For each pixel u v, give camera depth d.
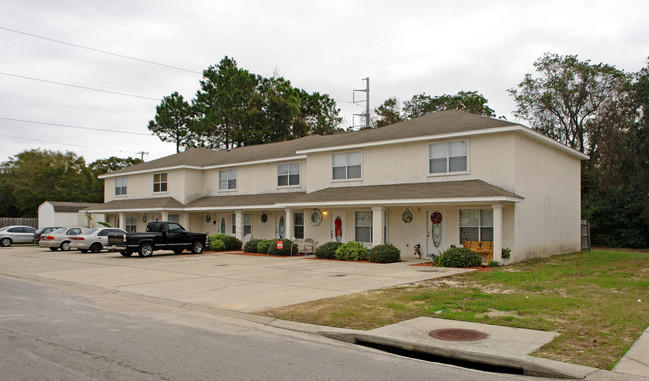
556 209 23.22
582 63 39.97
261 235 29.72
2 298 11.89
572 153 24.91
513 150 18.98
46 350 6.88
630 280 13.34
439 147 21.08
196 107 54.66
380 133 24.47
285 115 50.34
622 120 34.66
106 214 40.41
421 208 21.36
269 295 11.89
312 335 8.14
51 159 68.12
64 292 13.05
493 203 17.78
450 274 15.50
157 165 36.12
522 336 7.48
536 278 13.86
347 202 21.31
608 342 7.05
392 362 6.54
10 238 35.25
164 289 13.14
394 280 14.29
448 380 5.75
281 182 29.55
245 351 6.95
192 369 6.00
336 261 20.89
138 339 7.62
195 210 31.81
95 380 5.53
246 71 52.78
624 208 32.22
